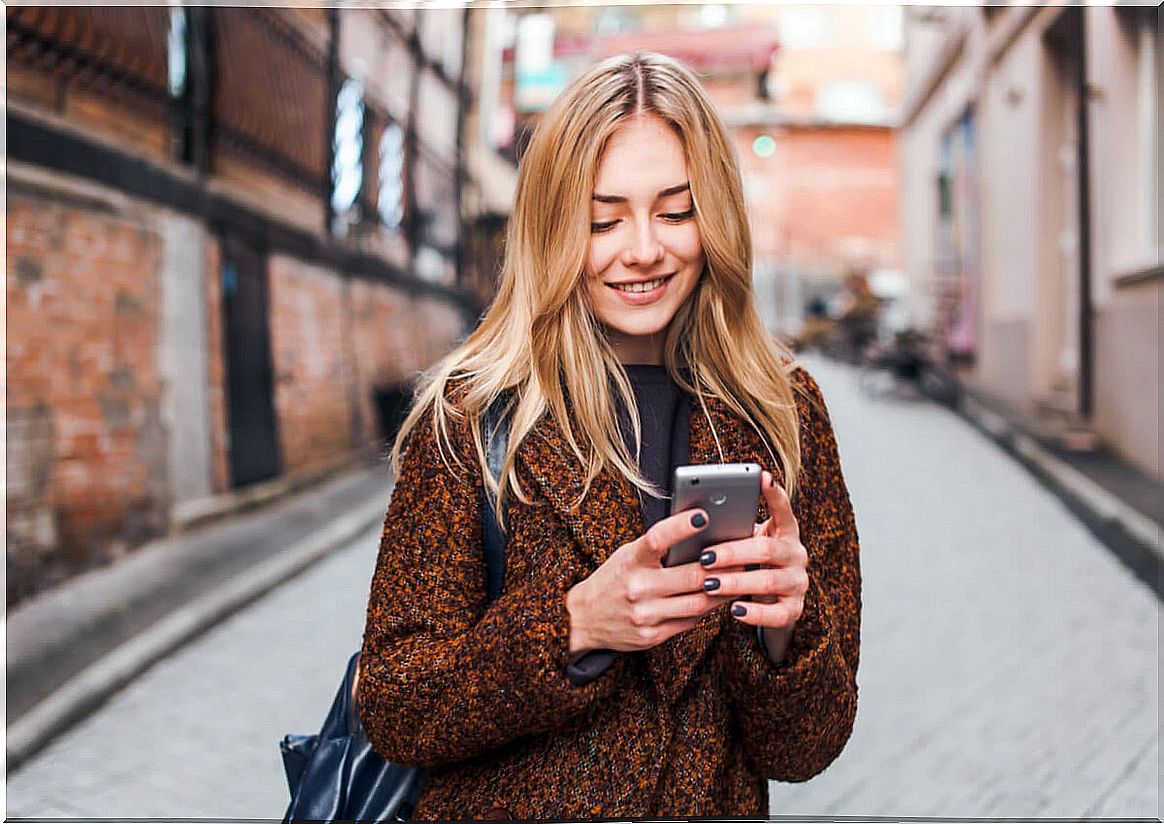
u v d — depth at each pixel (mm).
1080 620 4898
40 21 5559
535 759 1139
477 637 1096
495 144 16938
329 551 6824
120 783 3520
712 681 1173
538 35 15734
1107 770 3467
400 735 1125
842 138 25750
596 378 1198
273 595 5812
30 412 5332
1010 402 11664
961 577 5621
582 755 1127
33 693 4098
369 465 10375
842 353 19484
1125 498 6676
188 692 4336
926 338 13953
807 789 3365
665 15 16125
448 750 1112
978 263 13312
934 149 16359
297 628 5199
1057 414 9750
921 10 16141
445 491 1181
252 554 6449
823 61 23547
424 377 1284
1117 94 8055
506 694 1062
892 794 3324
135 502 6363
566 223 1178
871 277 24453
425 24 14109
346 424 10461
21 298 5301
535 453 1168
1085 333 8914
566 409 1197
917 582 5543
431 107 14766
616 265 1190
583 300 1215
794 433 1240
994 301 12508
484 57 16641
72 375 5746
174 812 3314
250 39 8508
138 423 6426
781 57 23328
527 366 1196
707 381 1250
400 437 1256
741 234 1211
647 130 1173
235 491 7758
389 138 12602
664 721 1141
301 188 9695
